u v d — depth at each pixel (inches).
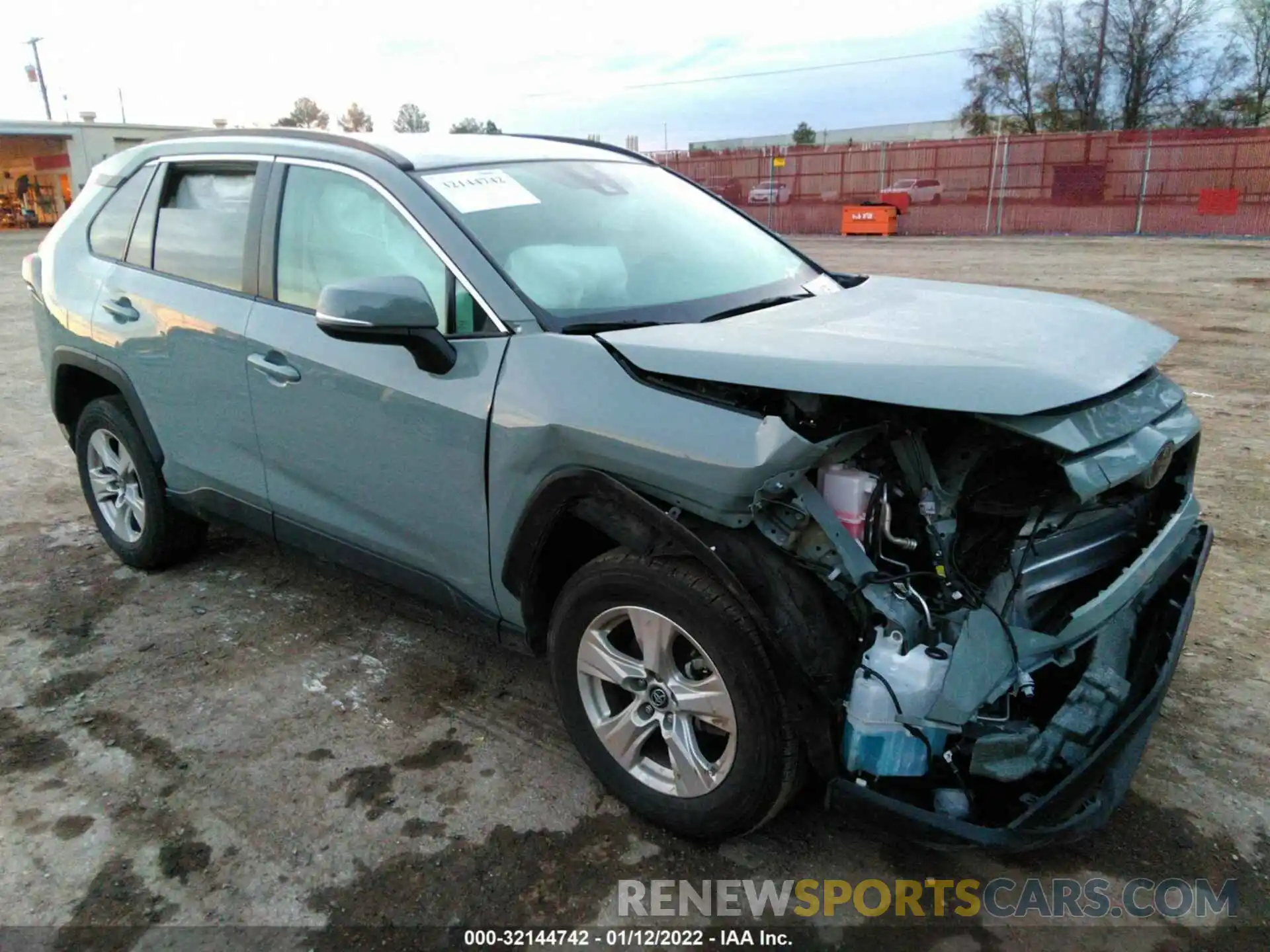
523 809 107.1
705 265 129.1
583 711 104.8
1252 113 1731.1
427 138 138.5
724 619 87.7
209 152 144.9
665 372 93.4
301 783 112.1
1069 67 1879.9
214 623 151.5
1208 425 246.7
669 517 90.1
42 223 1667.1
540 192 127.5
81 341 158.2
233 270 136.5
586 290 113.7
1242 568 162.9
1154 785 109.7
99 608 157.2
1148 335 107.0
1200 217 967.0
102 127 1587.1
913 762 84.8
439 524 113.4
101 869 98.9
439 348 105.6
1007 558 91.0
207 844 102.3
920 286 135.6
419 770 114.2
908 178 1222.3
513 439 101.3
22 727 123.9
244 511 142.6
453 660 139.9
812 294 132.2
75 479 223.6
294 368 124.2
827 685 85.8
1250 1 1686.8
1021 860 99.2
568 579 107.3
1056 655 90.7
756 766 89.6
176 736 121.6
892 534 92.0
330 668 137.6
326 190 126.3
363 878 97.3
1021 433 83.7
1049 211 1056.8
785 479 85.6
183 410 144.1
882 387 84.4
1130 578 94.3
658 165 157.5
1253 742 116.4
